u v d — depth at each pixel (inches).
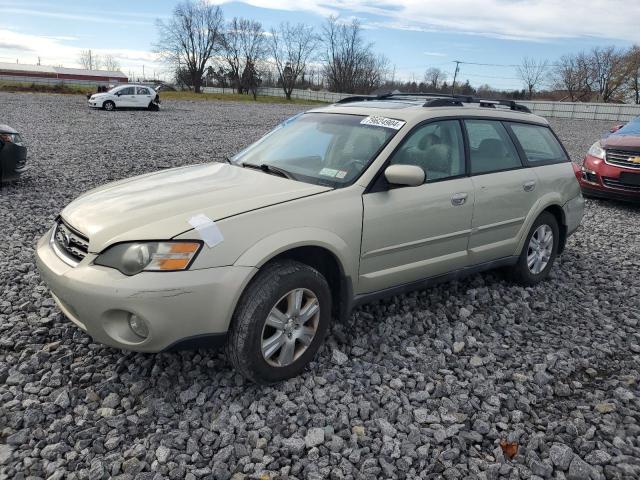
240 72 3061.0
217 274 117.0
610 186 359.9
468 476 106.7
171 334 115.8
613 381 142.3
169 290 113.0
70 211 137.7
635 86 2679.6
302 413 121.0
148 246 115.8
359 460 109.5
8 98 1368.1
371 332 160.9
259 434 114.7
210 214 122.9
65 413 119.0
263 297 121.0
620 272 230.4
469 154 173.5
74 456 105.8
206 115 1143.6
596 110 1728.6
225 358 140.9
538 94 2955.2
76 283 117.3
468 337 161.3
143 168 434.3
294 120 185.3
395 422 122.3
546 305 190.4
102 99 1152.8
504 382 140.6
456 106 177.9
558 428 121.0
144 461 105.6
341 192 141.1
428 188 157.9
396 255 153.3
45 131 676.1
